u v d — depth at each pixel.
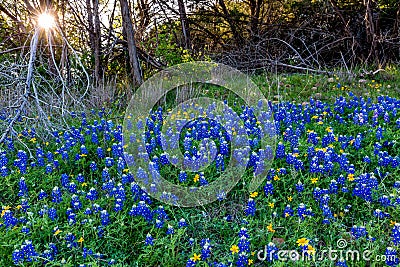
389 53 6.12
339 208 2.40
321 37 6.57
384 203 2.33
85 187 2.67
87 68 5.47
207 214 2.41
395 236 2.07
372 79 5.04
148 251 2.11
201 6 7.32
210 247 2.09
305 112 3.60
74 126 3.64
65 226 2.25
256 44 6.73
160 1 6.61
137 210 2.32
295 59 6.34
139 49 5.45
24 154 2.85
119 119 3.82
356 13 6.39
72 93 4.11
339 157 2.70
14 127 3.65
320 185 2.58
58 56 5.54
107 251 2.20
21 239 2.21
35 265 2.10
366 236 2.19
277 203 2.48
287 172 2.72
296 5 6.85
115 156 2.98
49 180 2.72
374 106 3.52
